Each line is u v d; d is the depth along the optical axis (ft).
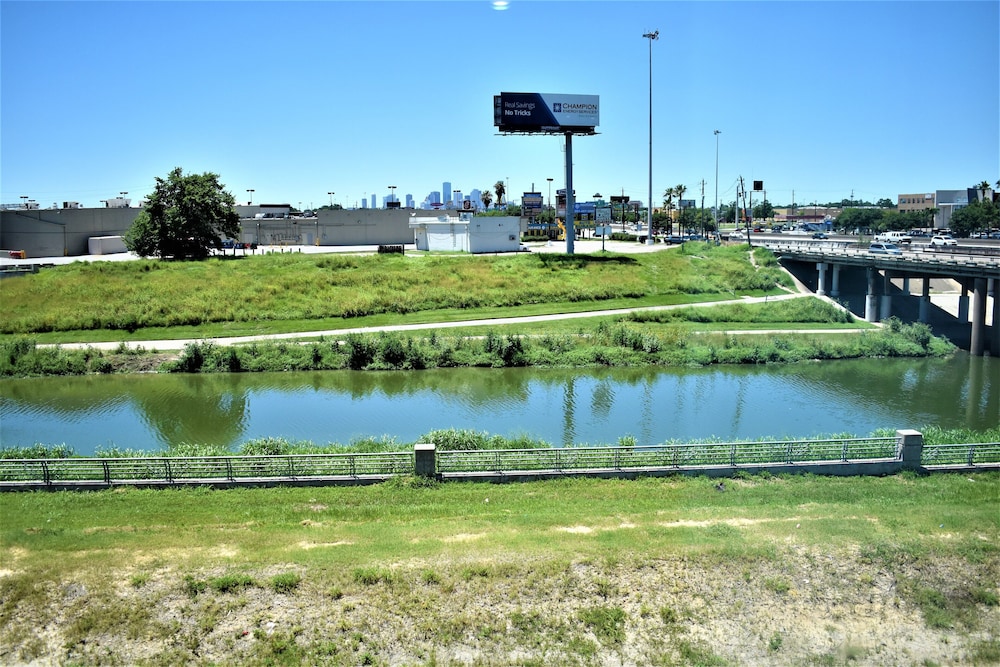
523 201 599.16
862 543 66.23
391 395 143.64
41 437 114.83
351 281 239.09
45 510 75.00
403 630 55.52
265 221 400.67
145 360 168.04
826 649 55.31
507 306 227.61
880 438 91.30
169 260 265.75
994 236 455.63
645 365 171.53
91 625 55.88
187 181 279.08
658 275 266.16
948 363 179.32
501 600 58.44
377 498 78.74
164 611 57.26
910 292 259.19
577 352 176.04
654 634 56.03
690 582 60.85
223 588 59.26
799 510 74.59
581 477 84.33
